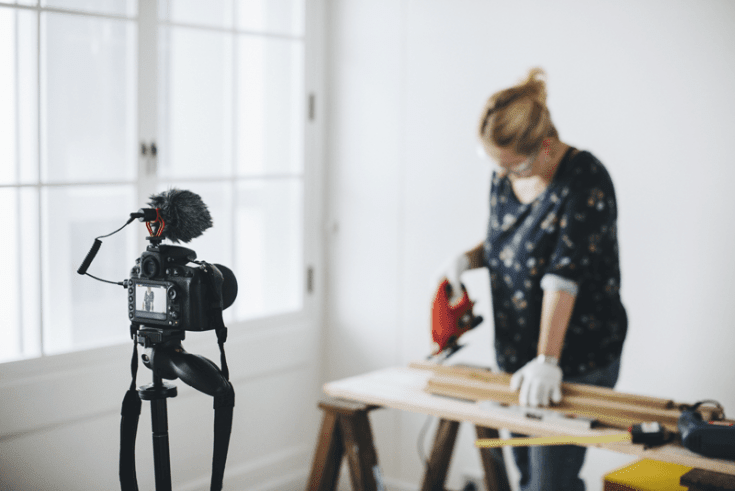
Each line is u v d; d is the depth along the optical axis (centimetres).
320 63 316
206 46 295
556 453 198
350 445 219
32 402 224
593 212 195
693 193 240
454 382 210
